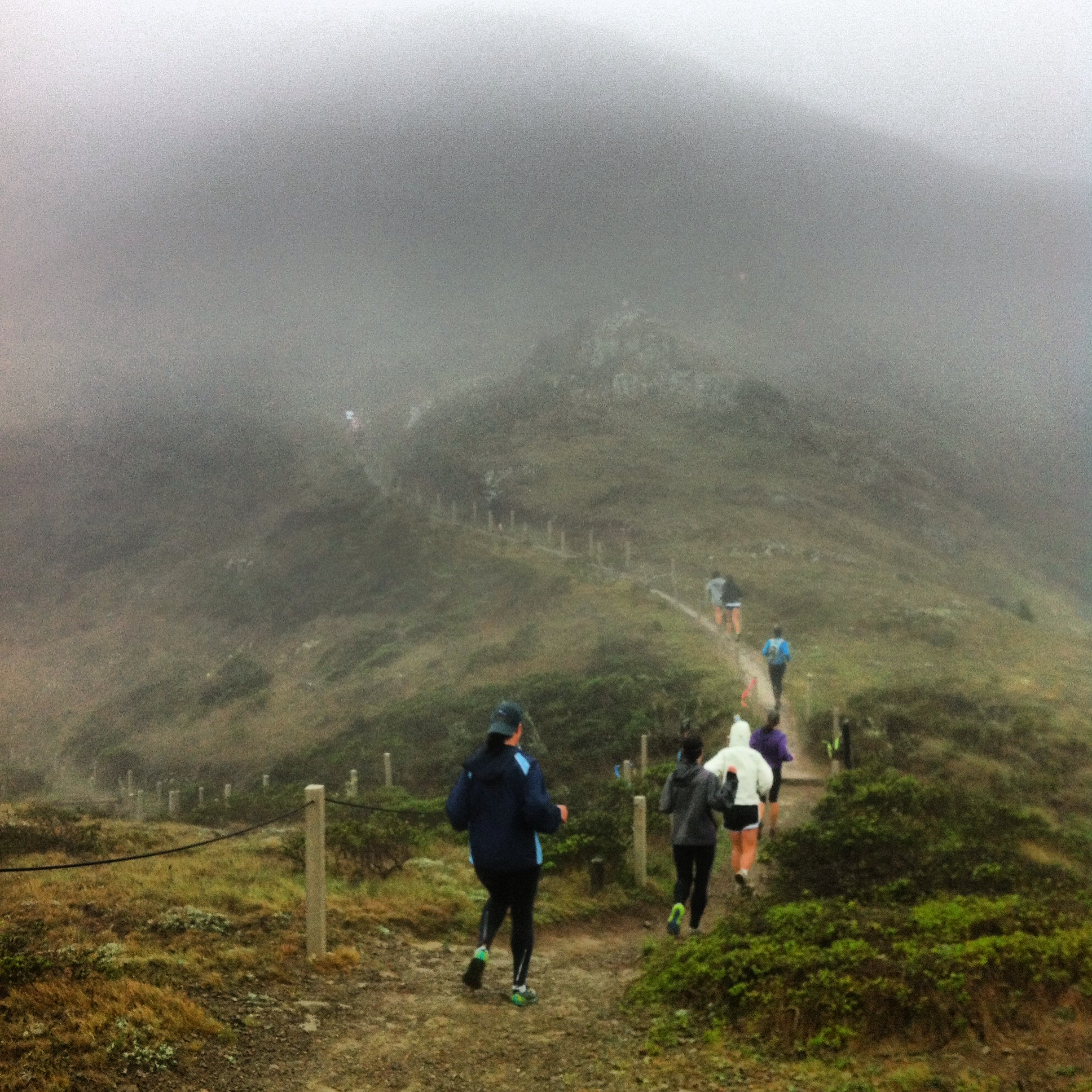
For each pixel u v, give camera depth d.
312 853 6.79
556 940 8.55
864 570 41.03
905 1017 4.93
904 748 17.09
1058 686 23.41
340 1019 5.78
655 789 13.88
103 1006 5.20
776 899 7.98
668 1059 5.00
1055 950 5.38
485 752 6.26
